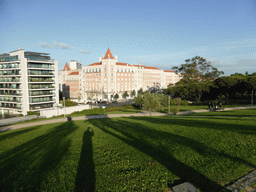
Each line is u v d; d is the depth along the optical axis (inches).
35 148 496.4
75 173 325.1
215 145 400.2
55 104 2391.7
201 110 1553.9
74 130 747.4
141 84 4249.5
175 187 258.4
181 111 1541.6
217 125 632.4
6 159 425.4
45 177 317.4
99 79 3668.8
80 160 379.2
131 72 3951.8
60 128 853.2
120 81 3745.1
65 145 496.1
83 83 4020.7
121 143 474.3
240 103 2079.2
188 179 279.3
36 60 2222.0
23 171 347.9
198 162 329.7
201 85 2486.5
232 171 291.1
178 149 391.5
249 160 322.7
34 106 2193.7
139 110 1882.4
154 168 320.5
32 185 296.2
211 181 269.4
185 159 344.5
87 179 302.4
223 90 2397.9
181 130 573.0
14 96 2135.8
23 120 1417.3
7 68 2161.7
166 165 327.6
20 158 421.4
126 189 269.3
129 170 322.7
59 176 317.7
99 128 748.6
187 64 3095.5
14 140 642.2
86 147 463.8
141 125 758.5
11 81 2161.7
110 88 3580.2
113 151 417.7
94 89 3777.1
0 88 2250.2
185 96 2910.9
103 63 3572.8
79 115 1609.3
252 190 244.1
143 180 287.9
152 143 448.1
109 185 281.1
